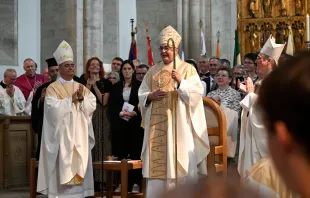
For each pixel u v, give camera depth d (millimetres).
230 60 22406
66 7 18422
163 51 8977
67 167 9383
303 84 1114
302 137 1121
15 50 18906
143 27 22109
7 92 14180
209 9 22062
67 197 9492
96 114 11141
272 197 1222
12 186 12914
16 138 12977
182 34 21750
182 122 8680
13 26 18891
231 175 1292
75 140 9477
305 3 20750
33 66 15125
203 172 8875
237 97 10391
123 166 9641
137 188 11062
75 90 9820
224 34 22453
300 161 1136
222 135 9242
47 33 18875
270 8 21078
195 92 8672
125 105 10984
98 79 11383
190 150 8656
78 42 18281
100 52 18797
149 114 8867
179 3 21688
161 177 8648
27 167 13148
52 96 9602
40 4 19062
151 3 22031
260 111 1182
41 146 9664
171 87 8797
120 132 11031
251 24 21266
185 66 9000
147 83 9117
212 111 9359
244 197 1155
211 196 1150
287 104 1128
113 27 21453
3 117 12625
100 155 11133
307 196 1144
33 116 11086
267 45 8727
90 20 18531
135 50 18734
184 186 1175
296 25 20812
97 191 11172
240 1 21375
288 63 1155
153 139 8773
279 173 1176
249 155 8438
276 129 1150
